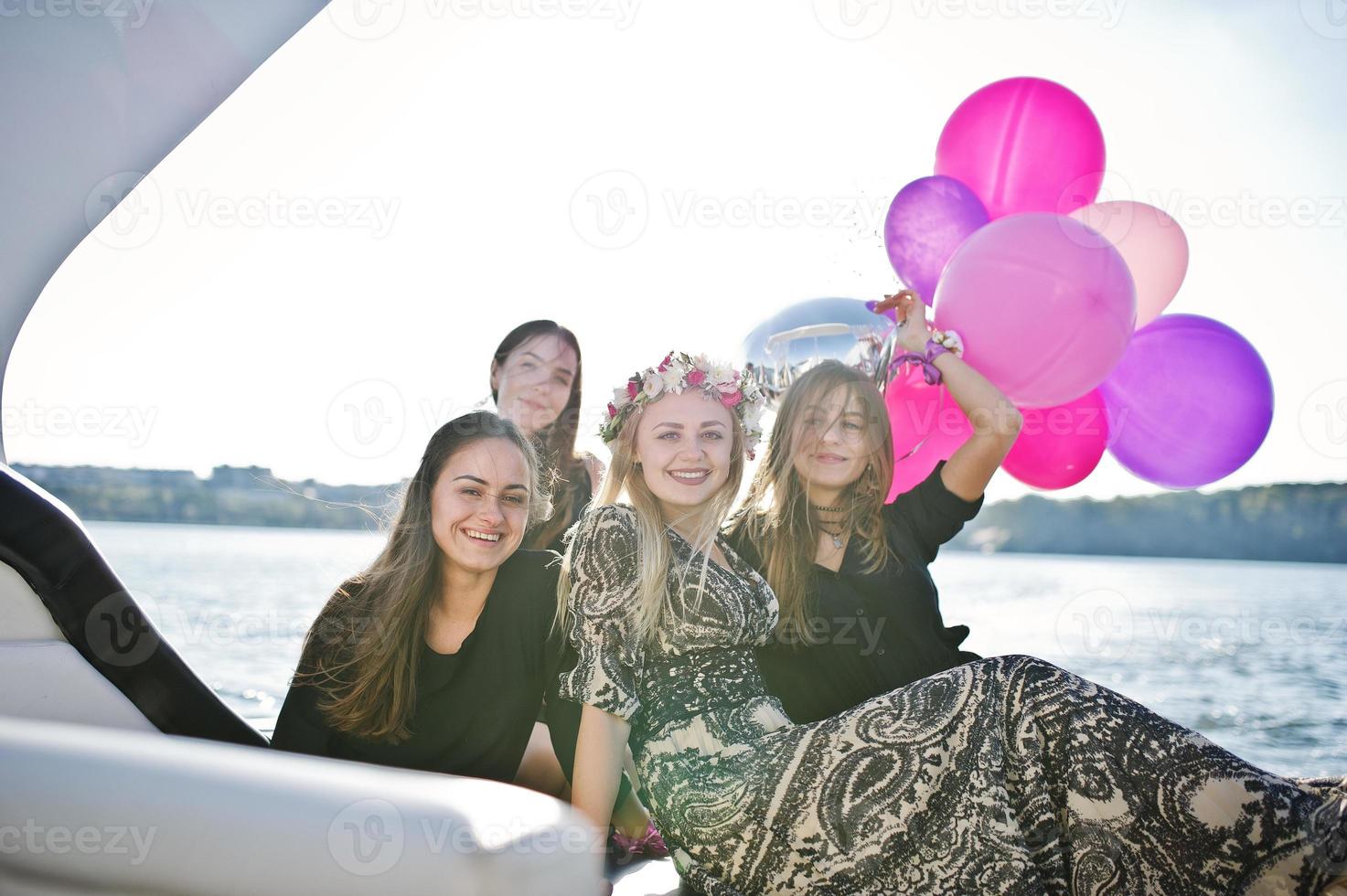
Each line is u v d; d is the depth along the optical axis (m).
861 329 2.79
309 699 2.31
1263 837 1.72
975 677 1.95
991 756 1.88
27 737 1.10
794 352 2.77
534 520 2.69
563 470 3.25
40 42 3.16
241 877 0.97
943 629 2.80
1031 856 1.82
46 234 3.33
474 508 2.33
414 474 2.40
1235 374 2.72
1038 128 2.89
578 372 3.32
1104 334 2.59
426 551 2.34
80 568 2.01
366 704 2.29
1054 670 1.93
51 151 3.26
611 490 2.35
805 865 1.93
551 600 2.40
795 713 2.60
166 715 2.09
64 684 1.95
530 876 0.95
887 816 1.89
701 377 2.34
